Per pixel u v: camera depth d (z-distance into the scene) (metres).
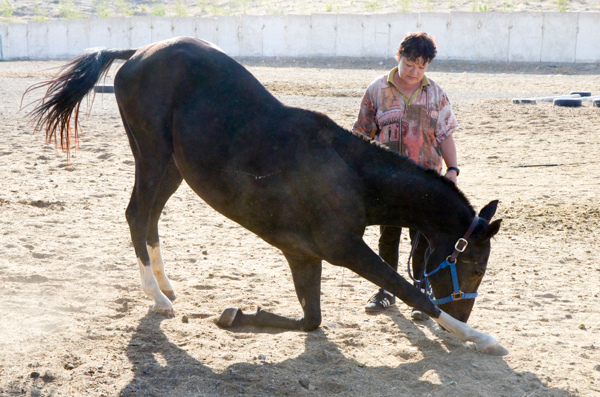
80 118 14.40
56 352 3.49
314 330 4.07
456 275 3.69
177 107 3.98
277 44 38.94
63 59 42.00
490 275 5.41
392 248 4.56
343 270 5.50
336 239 3.60
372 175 3.67
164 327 3.98
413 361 3.68
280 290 4.86
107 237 6.04
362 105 4.46
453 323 3.71
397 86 4.27
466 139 13.27
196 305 4.44
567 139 13.11
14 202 7.09
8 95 18.34
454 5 48.62
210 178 3.85
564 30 32.97
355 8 51.62
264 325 4.12
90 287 4.61
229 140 3.77
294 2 56.19
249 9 55.91
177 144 3.98
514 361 3.68
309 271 4.02
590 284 5.20
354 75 29.22
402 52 4.09
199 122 3.87
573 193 8.64
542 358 3.73
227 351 3.70
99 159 10.18
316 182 3.57
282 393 3.21
